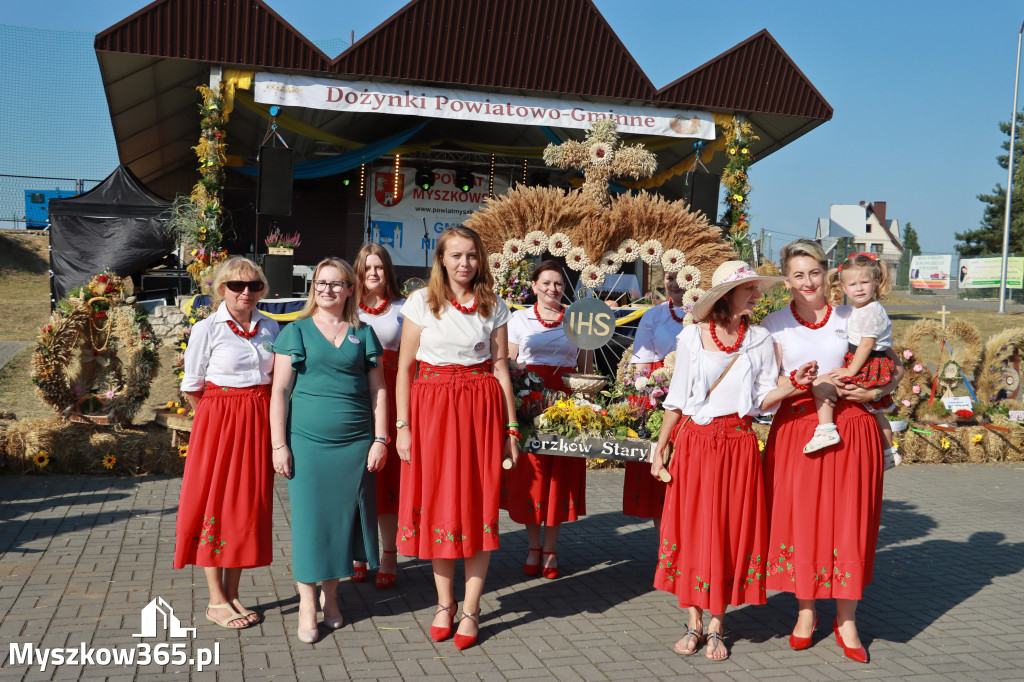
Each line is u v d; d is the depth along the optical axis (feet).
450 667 12.06
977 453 31.27
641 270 60.39
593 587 15.98
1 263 87.40
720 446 12.84
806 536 12.96
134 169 65.05
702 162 47.62
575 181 61.21
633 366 17.92
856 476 12.94
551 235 17.98
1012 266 131.85
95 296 24.25
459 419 13.05
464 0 38.68
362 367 13.41
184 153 62.23
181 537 12.85
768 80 43.78
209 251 34.63
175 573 15.48
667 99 42.65
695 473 12.91
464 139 63.77
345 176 63.62
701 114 43.86
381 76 38.32
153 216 46.68
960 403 31.71
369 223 63.36
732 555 12.85
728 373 12.94
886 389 13.24
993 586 16.93
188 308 27.71
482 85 39.88
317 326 13.24
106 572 15.38
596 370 18.56
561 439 14.85
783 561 13.19
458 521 12.87
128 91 44.47
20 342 50.93
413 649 12.66
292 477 12.98
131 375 24.39
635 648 13.10
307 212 65.82
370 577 16.17
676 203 17.99
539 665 12.27
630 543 19.03
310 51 37.17
